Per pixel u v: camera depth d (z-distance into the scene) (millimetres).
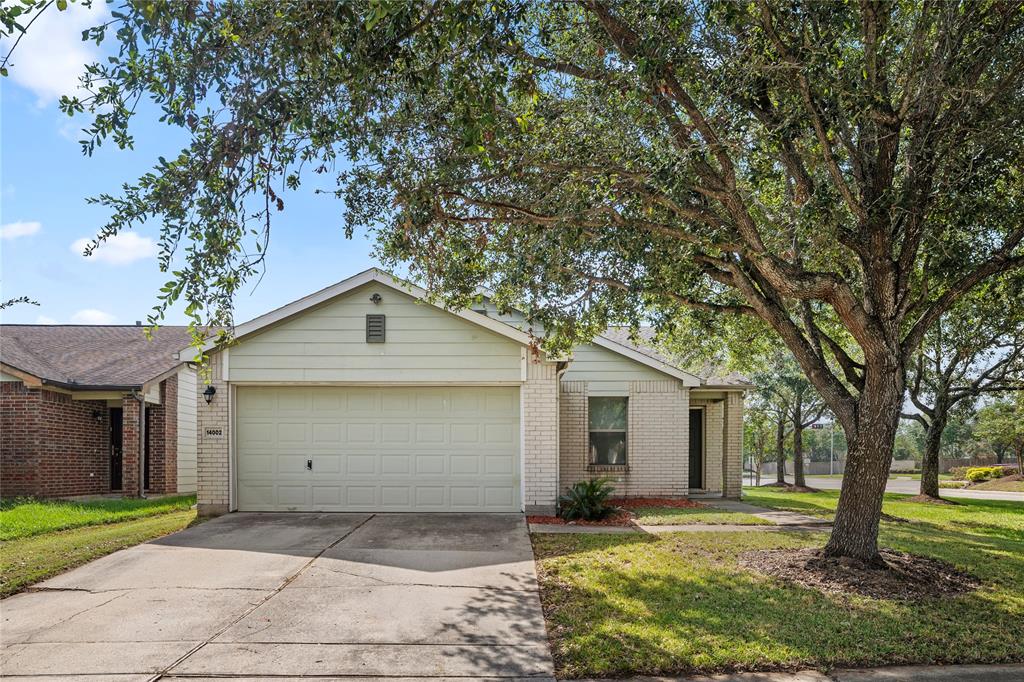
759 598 6312
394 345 11242
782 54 6215
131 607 6215
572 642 5266
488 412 11438
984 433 34500
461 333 11258
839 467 58781
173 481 16047
